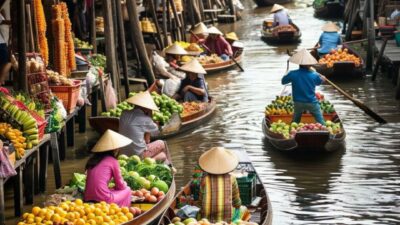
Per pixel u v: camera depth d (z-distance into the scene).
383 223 17.03
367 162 21.42
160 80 28.25
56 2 24.31
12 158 16.28
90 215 14.44
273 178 20.20
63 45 23.19
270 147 23.12
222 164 14.91
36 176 18.62
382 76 34.69
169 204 15.68
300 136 21.66
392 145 23.06
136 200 16.16
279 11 47.00
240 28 53.72
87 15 35.72
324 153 22.31
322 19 57.66
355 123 25.86
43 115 18.55
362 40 40.56
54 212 14.39
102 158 15.70
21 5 19.00
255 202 16.55
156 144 20.12
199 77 26.97
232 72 36.62
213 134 24.73
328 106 24.66
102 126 22.77
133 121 19.72
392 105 28.59
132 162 18.25
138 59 32.81
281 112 24.59
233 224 14.31
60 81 21.22
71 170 20.80
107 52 26.97
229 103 29.47
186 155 22.38
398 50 33.59
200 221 14.18
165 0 41.16
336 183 19.73
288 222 17.09
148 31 37.66
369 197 18.66
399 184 19.59
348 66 33.31
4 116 17.27
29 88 19.38
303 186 19.56
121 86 32.19
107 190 15.54
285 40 45.59
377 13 43.81
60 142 21.48
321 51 36.69
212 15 56.16
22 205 17.19
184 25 46.50
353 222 17.08
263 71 36.62
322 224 16.97
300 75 22.95
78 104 22.38
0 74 19.47
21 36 18.95
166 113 24.20
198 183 16.72
